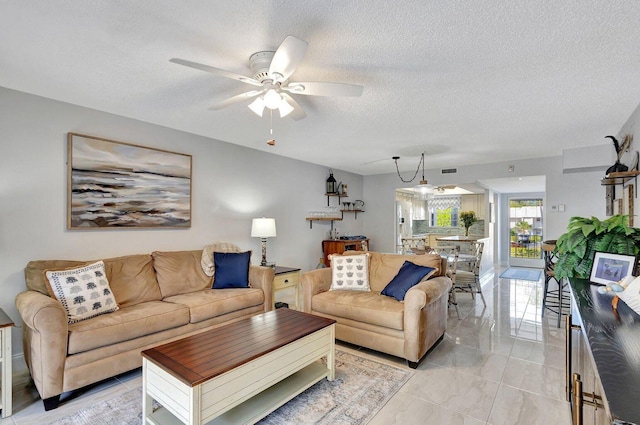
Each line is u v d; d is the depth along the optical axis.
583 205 4.96
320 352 2.40
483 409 2.14
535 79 2.45
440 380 2.52
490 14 1.69
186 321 2.86
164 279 3.32
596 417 1.09
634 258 1.90
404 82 2.50
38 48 2.05
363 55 2.11
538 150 4.82
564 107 3.03
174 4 1.62
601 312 1.50
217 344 2.06
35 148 2.85
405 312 2.76
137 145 3.50
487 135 4.02
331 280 3.66
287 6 1.64
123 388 2.41
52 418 2.05
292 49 1.70
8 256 2.71
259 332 2.27
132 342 2.52
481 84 2.54
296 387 2.25
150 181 3.61
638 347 1.12
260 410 1.99
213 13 1.69
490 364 2.80
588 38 1.90
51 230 2.93
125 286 3.01
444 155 5.25
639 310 1.45
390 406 2.18
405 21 1.76
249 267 3.80
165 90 2.73
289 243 5.51
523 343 3.27
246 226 4.75
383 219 7.21
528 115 3.26
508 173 5.63
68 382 2.18
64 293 2.44
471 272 4.94
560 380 2.52
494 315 4.23
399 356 2.79
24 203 2.79
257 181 4.93
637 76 2.38
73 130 3.06
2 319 2.16
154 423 1.87
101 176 3.23
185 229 3.96
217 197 4.35
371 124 3.60
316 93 2.21
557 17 1.71
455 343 3.28
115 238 3.36
